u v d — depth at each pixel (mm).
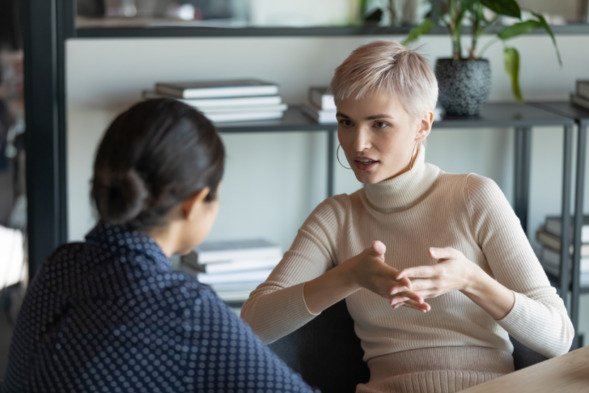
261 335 2100
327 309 2203
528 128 3658
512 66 3389
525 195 3711
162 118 1459
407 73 2062
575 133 3801
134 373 1393
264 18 3568
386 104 2062
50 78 3389
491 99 3738
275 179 3678
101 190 1451
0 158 3533
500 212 2119
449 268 1901
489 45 3557
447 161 3750
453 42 3375
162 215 1456
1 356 3586
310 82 3625
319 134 3674
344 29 3605
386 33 3625
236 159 3635
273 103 3275
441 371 2088
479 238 2123
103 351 1393
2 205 3566
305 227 2256
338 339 2221
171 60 3521
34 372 1452
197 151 1463
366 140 2094
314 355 2197
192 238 1518
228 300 3307
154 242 1462
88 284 1456
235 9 3545
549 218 3545
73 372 1400
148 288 1419
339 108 2109
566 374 1802
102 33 3455
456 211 2137
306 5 3584
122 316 1405
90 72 3475
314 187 3707
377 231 2195
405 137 2098
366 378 2262
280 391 1422
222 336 1414
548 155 3799
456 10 3371
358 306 2180
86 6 3436
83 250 1506
